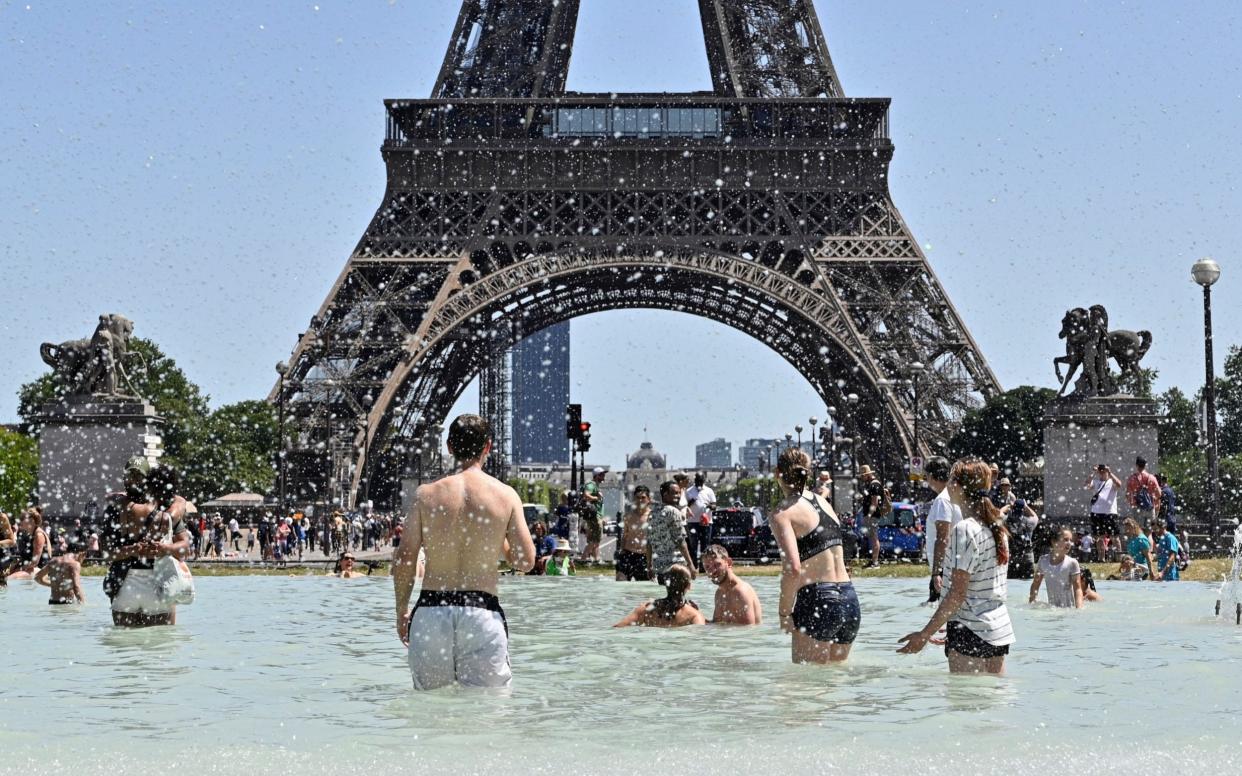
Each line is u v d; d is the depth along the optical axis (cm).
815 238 10838
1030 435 12444
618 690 1523
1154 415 7056
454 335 11619
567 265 10719
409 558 1516
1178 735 1211
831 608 1786
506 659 1533
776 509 1825
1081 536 6875
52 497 7669
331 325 10638
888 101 11194
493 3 12231
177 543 2395
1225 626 2400
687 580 2366
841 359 11356
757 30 11869
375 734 1229
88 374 7819
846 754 1110
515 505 1542
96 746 1169
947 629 1717
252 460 14600
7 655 1917
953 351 10681
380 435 11619
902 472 10681
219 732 1247
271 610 2827
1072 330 7231
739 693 1501
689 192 10994
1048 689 1533
